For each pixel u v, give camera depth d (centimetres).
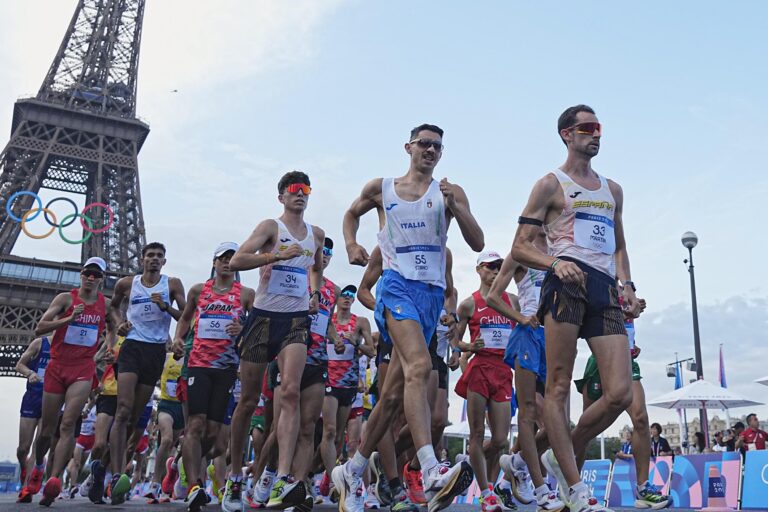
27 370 1059
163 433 1095
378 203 529
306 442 694
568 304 458
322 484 1112
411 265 493
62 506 716
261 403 1028
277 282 635
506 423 756
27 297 5419
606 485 1451
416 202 508
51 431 809
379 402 503
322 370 712
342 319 1052
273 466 718
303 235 661
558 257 478
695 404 2108
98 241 5659
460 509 788
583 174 496
